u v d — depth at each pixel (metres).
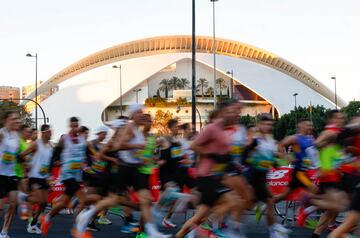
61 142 10.37
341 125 8.83
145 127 8.83
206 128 7.74
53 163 10.52
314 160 10.17
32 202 11.32
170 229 11.62
